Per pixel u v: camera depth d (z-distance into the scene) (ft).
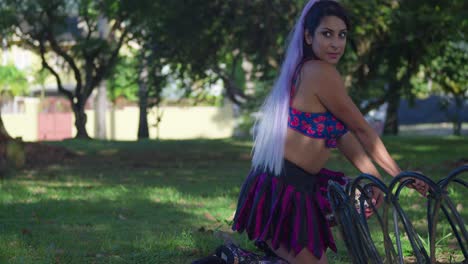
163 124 136.46
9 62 136.46
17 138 51.42
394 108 106.11
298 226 11.59
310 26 11.76
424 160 54.19
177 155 63.21
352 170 47.29
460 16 52.70
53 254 18.25
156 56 74.54
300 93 11.75
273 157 11.80
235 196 32.01
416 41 60.34
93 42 86.33
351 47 63.36
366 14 55.88
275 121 11.87
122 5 67.36
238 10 61.72
